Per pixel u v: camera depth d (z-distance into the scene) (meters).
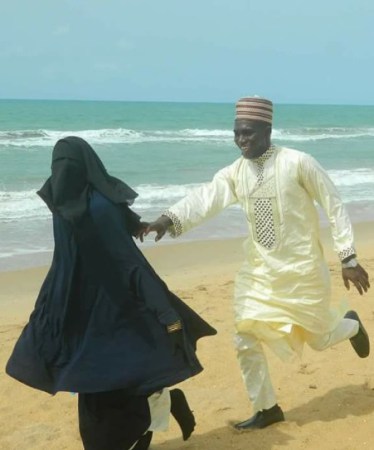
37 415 4.72
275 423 4.37
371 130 54.75
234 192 4.27
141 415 3.55
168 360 3.45
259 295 4.16
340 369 5.30
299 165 4.05
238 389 5.04
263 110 4.05
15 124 51.31
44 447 4.24
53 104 122.69
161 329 3.47
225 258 10.19
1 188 17.05
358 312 6.77
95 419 3.52
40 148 28.12
